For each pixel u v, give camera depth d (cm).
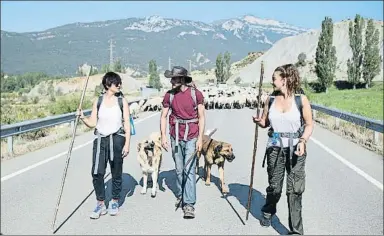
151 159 821
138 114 2756
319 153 1309
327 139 1616
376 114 3034
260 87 659
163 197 823
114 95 715
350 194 847
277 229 652
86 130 1886
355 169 1077
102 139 706
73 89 11300
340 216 712
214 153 855
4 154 1251
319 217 707
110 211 718
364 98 5450
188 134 726
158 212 734
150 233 635
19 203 780
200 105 729
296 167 604
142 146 828
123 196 830
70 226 663
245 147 1438
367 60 7856
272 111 609
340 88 8312
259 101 659
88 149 1389
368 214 722
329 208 757
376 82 8444
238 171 1060
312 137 1669
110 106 707
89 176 997
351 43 7994
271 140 618
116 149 708
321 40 7738
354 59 7969
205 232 639
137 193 852
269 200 648
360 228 653
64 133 1708
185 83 731
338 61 11838
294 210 614
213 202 793
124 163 1156
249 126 2088
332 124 2023
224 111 3225
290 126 604
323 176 1001
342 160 1195
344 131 1783
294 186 606
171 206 768
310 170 1068
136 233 634
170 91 741
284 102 604
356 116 1582
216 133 1814
